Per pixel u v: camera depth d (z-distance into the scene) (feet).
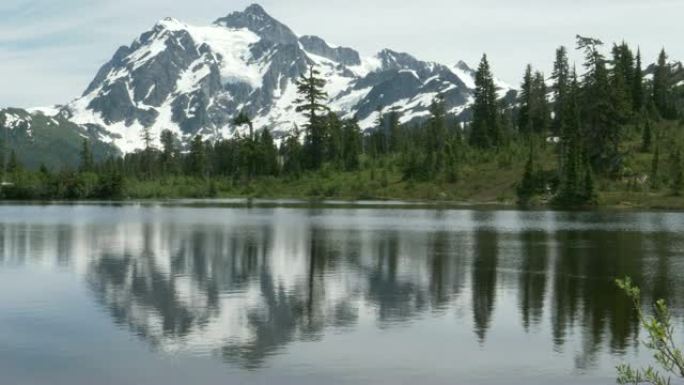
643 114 552.00
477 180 502.38
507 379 71.82
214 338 86.74
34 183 621.31
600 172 464.24
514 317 99.09
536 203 429.79
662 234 225.76
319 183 551.18
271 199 536.01
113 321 95.30
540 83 607.37
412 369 74.79
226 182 637.30
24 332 89.20
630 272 140.97
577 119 457.68
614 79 474.49
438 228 249.75
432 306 106.42
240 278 132.05
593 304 108.17
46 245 188.44
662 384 45.29
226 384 69.67
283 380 70.95
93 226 259.60
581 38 474.90
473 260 159.12
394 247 184.96
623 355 80.07
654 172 444.55
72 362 76.48
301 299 111.24
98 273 137.49
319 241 200.64
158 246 186.29
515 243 196.44
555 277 133.90
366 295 115.03
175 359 77.87
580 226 259.80
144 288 120.67
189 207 423.64
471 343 85.25
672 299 112.47
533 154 512.22
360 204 444.55
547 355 80.12
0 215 339.98
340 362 77.10
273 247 184.14
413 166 531.91
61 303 107.04
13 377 71.61
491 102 603.67
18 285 123.13
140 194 617.21
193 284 124.98
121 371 73.46
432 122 636.07
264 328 92.02
